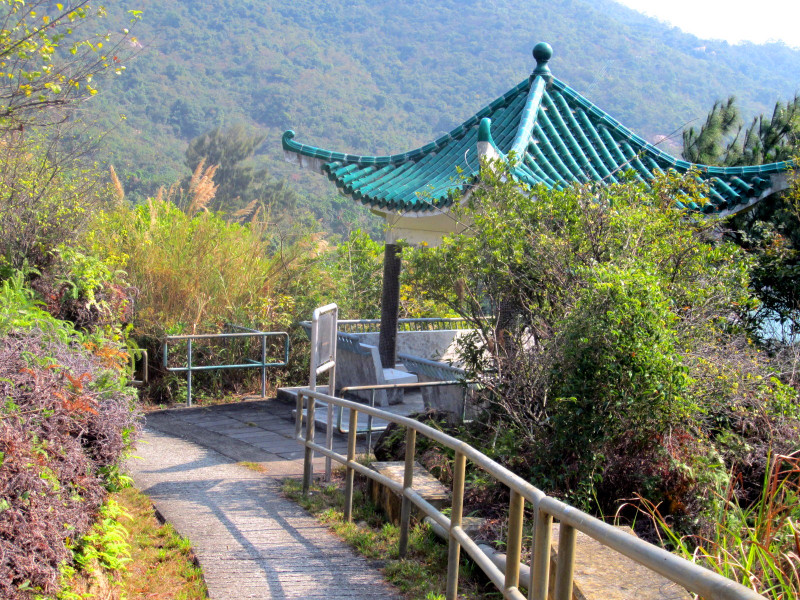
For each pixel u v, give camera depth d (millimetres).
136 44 6434
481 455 4129
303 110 92250
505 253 7332
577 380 5688
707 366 6301
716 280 7168
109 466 4898
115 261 13016
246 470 8117
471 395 8359
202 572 5062
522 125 10305
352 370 11938
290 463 8531
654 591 3762
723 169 9867
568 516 2861
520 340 7375
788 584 4148
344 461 6430
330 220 54281
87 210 9578
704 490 5727
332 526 6188
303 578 5066
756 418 6598
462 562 5312
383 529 6039
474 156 10391
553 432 6168
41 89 5965
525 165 9734
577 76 90312
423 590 4875
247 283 14742
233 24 107500
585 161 10328
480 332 8836
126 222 14312
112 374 5203
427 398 9664
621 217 6926
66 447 4367
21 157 8781
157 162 53719
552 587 4188
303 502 6840
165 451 8914
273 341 14102
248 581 4988
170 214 15141
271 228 16172
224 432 10188
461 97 106750
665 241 7105
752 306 7652
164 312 13406
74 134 9180
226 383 13484
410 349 12750
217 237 14805
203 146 51406
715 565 4406
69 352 5066
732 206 9406
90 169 9531
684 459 5859
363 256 17875
